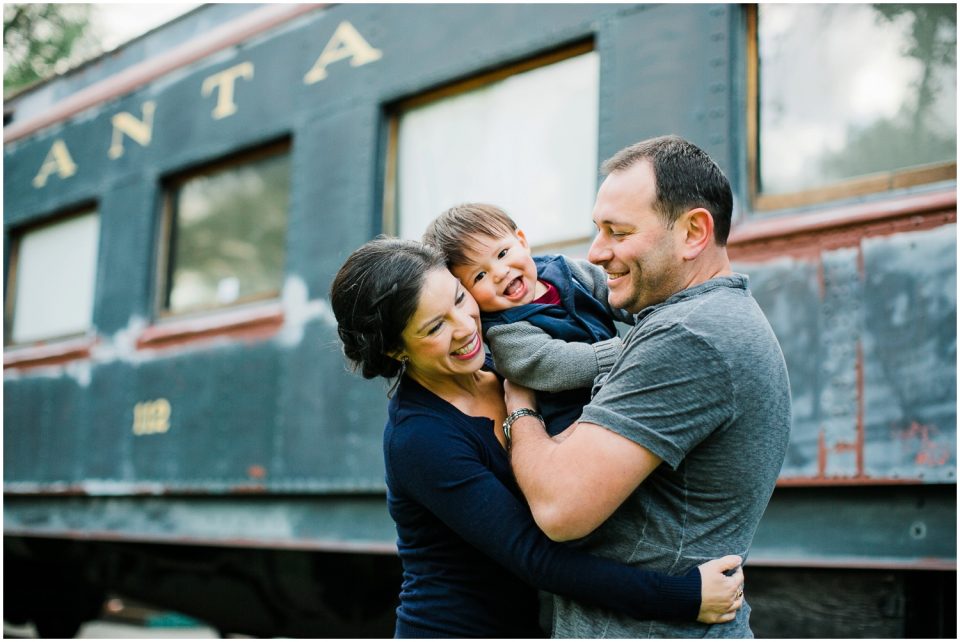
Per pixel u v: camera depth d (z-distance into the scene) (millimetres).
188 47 4402
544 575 1356
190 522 3996
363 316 1436
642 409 1330
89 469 4422
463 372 1455
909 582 2473
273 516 3688
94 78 5004
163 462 4082
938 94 2467
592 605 1405
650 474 1390
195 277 4277
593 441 1331
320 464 3490
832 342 2445
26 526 4758
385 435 1536
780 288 2551
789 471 2467
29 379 4840
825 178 2607
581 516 1315
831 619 2582
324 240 3660
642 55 2918
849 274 2441
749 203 2707
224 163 4230
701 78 2789
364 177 3574
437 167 3475
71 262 4887
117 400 4352
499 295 1552
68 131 4969
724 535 1389
